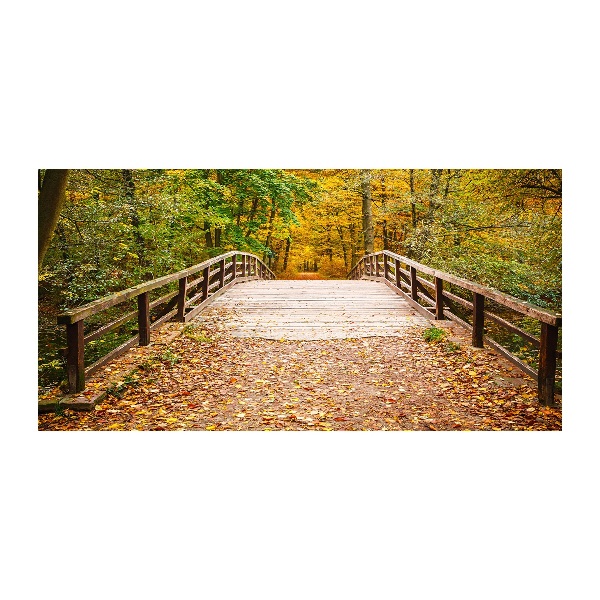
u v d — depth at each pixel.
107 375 5.79
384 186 19.45
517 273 11.32
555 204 9.64
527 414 4.88
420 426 4.74
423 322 8.99
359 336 8.07
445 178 14.95
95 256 10.13
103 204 10.31
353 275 22.62
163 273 12.20
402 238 22.25
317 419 4.91
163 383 5.86
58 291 10.52
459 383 5.80
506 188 8.65
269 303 11.14
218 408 5.18
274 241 27.00
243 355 7.08
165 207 10.95
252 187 17.38
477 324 7.04
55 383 7.51
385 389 5.74
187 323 8.77
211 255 16.58
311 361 6.82
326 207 22.09
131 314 6.89
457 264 12.27
